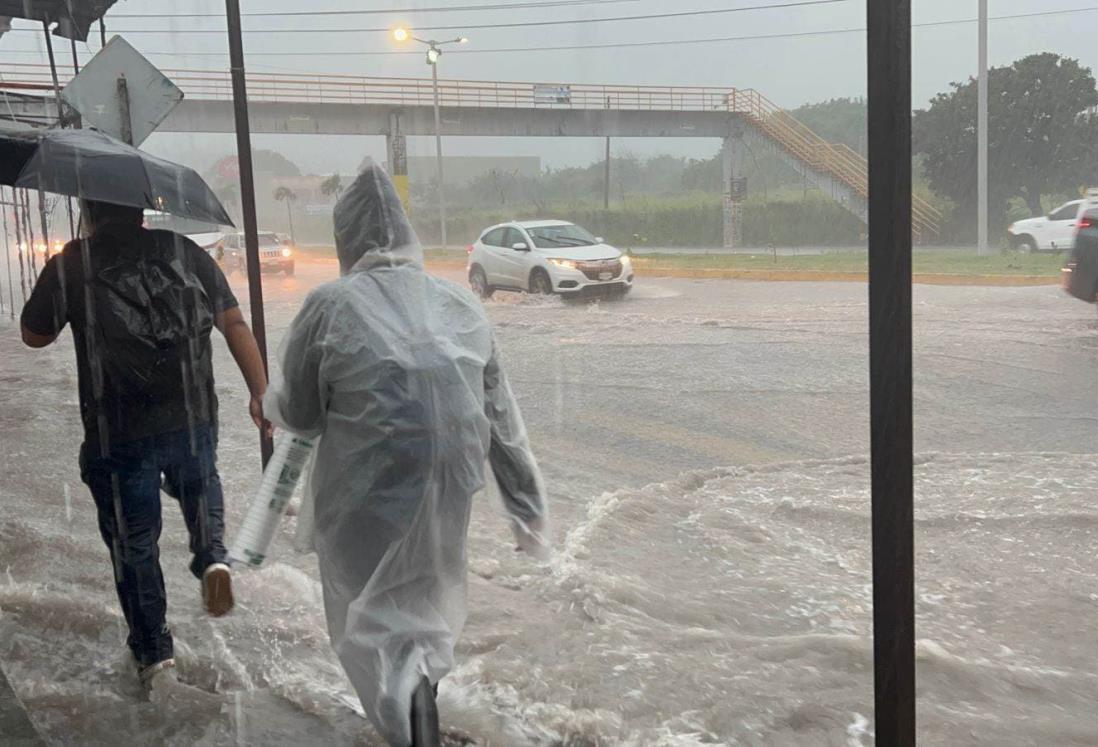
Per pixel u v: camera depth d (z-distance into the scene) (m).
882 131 1.67
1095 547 4.34
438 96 21.20
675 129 27.36
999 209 26.91
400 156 14.59
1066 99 26.61
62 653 3.50
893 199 1.68
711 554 4.38
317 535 2.61
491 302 15.84
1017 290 15.48
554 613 3.75
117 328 3.11
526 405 7.93
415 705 2.40
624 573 4.12
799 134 28.34
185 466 3.25
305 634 3.61
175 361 3.19
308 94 19.05
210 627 3.69
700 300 15.88
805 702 3.04
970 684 3.15
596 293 15.78
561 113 23.94
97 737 2.94
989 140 27.05
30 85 6.34
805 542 4.57
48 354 11.07
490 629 3.59
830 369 9.24
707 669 3.26
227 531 4.17
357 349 2.50
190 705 3.11
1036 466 5.70
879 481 1.80
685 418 7.31
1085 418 6.88
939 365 9.05
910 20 1.64
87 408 3.16
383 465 2.46
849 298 15.48
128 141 5.08
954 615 3.71
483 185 21.86
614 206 26.56
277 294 11.83
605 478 5.72
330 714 3.05
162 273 3.19
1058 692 3.11
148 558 3.24
